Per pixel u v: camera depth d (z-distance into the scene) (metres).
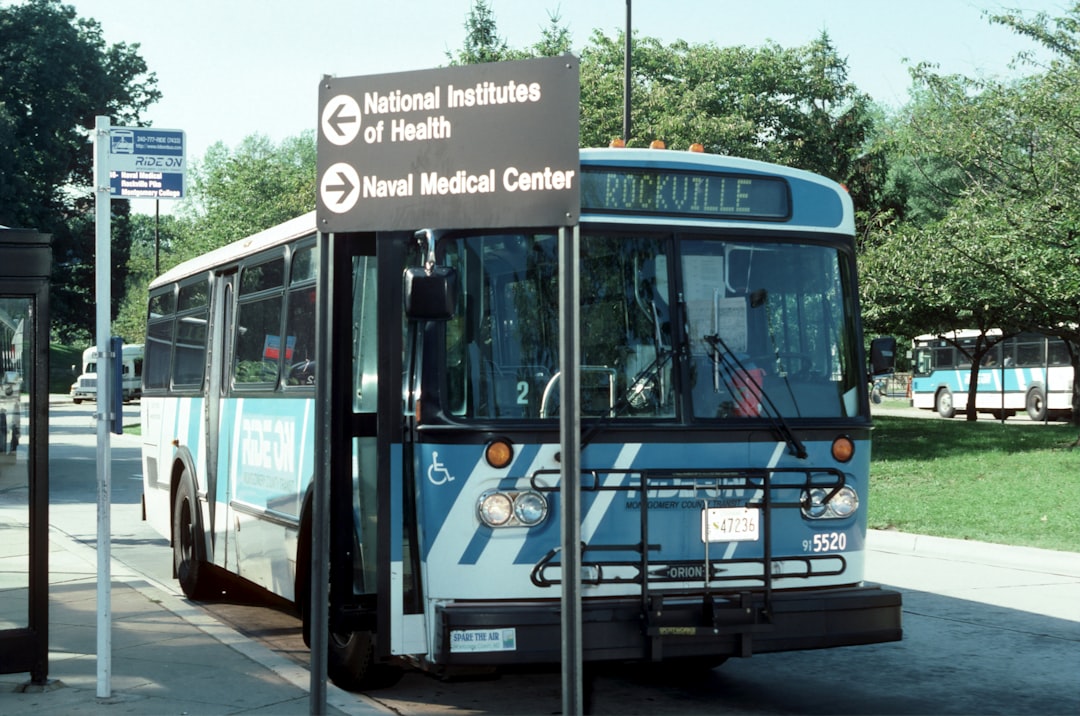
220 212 69.38
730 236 7.21
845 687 8.11
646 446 6.80
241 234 67.62
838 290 7.44
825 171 34.59
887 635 7.05
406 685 8.20
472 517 6.70
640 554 6.73
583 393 6.81
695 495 6.84
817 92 34.56
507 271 6.86
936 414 50.59
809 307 7.33
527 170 5.22
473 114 5.30
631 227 7.03
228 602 11.73
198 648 8.48
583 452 6.71
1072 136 21.22
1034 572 12.82
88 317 65.81
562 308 5.14
